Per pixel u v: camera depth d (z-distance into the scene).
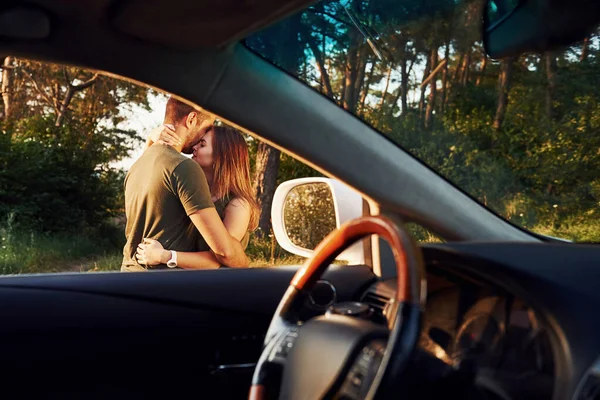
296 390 1.49
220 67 1.74
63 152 17.14
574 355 1.49
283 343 1.59
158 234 3.01
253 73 1.79
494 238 2.06
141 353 2.22
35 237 13.59
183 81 1.74
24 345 2.12
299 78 1.85
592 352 1.47
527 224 2.10
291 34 1.78
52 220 15.69
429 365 1.65
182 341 2.25
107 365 2.20
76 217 16.17
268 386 1.59
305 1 1.48
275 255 4.26
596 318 1.52
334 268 2.33
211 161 3.12
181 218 3.02
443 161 2.02
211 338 2.28
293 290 1.67
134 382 2.22
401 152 1.98
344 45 1.86
